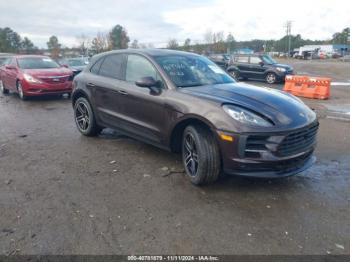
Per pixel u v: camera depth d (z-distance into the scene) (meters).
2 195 3.88
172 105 4.32
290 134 3.75
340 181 4.34
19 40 79.06
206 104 3.99
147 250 2.89
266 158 3.69
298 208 3.62
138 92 4.89
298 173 4.30
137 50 5.35
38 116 8.54
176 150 4.63
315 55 77.19
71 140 6.21
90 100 6.04
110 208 3.60
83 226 3.24
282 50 107.75
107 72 5.80
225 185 4.18
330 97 12.52
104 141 6.12
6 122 7.84
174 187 4.13
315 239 3.06
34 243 2.97
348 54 83.56
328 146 5.86
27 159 5.13
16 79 11.35
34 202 3.72
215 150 3.92
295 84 13.02
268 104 4.02
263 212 3.54
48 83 10.85
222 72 5.39
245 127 3.67
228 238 3.07
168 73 4.71
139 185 4.18
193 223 3.32
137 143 5.97
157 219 3.38
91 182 4.27
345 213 3.53
